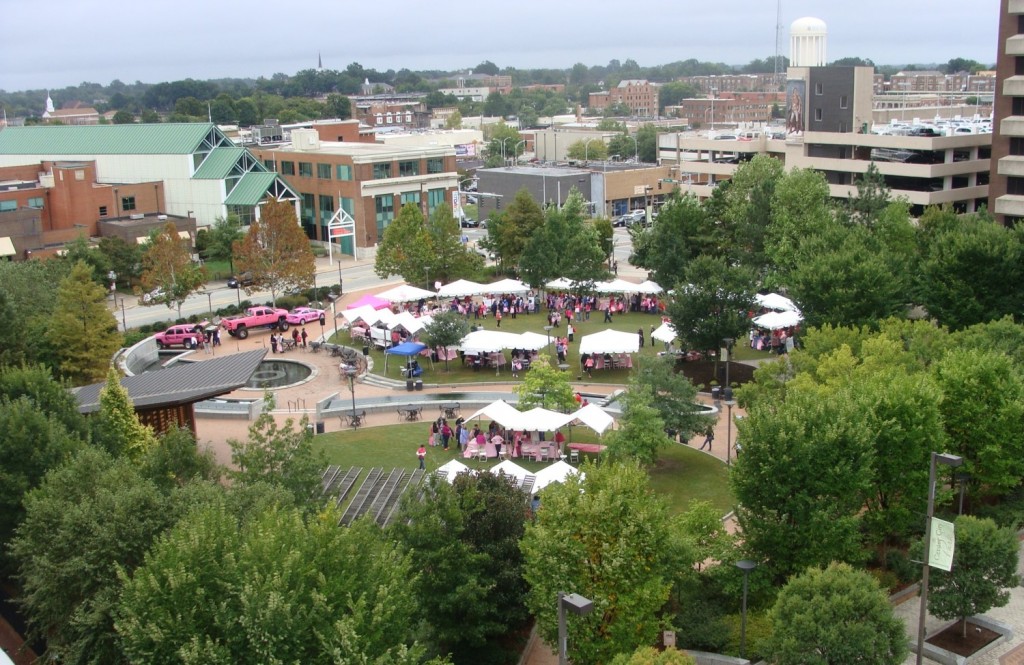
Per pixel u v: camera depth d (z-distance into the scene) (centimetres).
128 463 4197
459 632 3725
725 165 15738
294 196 14162
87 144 14825
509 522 3956
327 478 5625
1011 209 10894
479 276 11131
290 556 2952
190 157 13888
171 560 2988
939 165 12331
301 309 9838
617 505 3578
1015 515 4822
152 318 10156
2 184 12975
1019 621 4172
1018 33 10750
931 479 3434
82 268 7288
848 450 4169
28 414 4584
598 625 3556
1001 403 4759
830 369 5491
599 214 16838
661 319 9462
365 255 13675
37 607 3625
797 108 13850
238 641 2855
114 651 3334
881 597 3462
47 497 3859
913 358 5584
